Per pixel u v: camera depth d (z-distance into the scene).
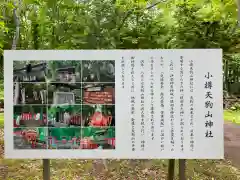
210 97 4.26
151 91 4.25
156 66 4.25
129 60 4.24
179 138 4.27
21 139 4.26
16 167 6.74
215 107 4.25
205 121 4.26
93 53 4.23
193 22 4.98
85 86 4.25
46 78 4.24
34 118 4.26
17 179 6.23
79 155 4.25
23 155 4.26
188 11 5.01
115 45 4.81
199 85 4.25
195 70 4.25
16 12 5.74
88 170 6.71
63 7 4.86
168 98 4.26
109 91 4.25
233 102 17.11
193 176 6.63
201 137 4.26
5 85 4.24
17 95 4.25
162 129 4.26
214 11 4.84
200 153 4.27
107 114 4.25
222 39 4.97
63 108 4.25
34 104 4.25
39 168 6.76
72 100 4.25
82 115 4.25
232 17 4.85
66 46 4.98
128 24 5.07
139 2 5.04
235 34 4.97
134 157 4.26
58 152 4.26
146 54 4.24
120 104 4.25
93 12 4.86
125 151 4.26
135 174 6.59
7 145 4.25
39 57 4.23
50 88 4.25
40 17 4.95
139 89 4.25
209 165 7.21
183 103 4.26
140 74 4.25
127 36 4.96
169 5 5.05
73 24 4.89
